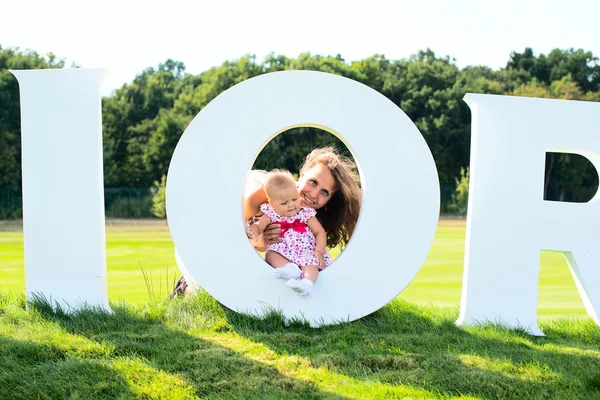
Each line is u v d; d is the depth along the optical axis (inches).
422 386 153.9
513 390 152.3
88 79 205.6
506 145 210.8
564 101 212.2
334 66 1175.6
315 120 205.6
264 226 213.5
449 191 1092.5
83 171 206.7
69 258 207.5
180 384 151.5
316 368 164.9
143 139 1144.8
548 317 248.4
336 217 245.4
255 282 204.8
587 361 175.3
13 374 152.8
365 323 209.0
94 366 158.7
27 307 207.8
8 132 1063.0
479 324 210.7
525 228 212.2
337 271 206.4
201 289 219.0
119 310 212.1
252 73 1186.6
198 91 1190.3
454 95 1117.7
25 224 207.2
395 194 207.5
